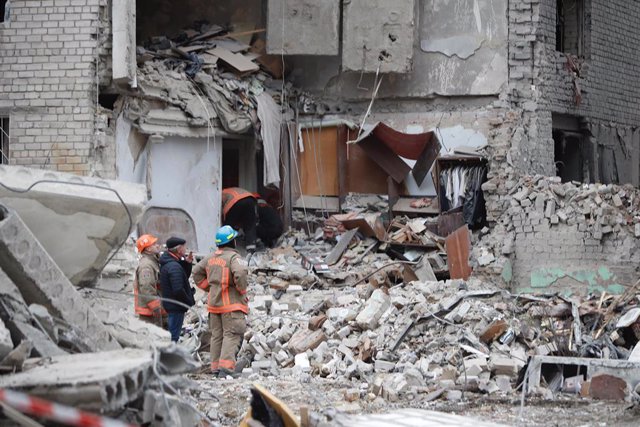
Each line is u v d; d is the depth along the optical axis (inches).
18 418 275.0
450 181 1007.0
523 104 1040.8
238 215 998.4
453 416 400.2
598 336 660.1
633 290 736.3
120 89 934.4
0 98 926.4
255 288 864.9
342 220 992.2
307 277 884.0
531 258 946.7
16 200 406.0
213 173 1013.8
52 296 357.7
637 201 941.8
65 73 922.7
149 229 973.2
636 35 1227.9
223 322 622.2
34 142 925.8
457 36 1054.4
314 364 657.0
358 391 560.7
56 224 415.2
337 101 1082.1
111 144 936.9
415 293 737.6
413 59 1053.8
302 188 1075.3
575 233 933.8
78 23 922.1
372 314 689.0
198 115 980.6
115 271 785.6
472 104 1056.2
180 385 347.6
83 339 362.0
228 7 1090.7
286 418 344.5
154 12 1087.6
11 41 925.8
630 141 1221.1
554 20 1067.9
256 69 1028.5
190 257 653.9
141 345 387.2
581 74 1118.4
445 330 658.2
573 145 1151.0
